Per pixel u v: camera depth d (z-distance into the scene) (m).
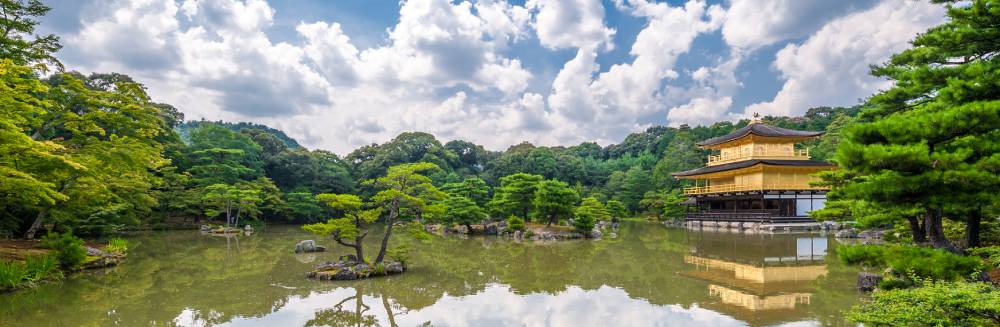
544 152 97.19
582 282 20.66
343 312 15.70
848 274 21.20
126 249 29.41
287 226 59.06
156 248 33.22
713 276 21.56
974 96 11.98
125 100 24.34
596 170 102.75
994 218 18.08
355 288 19.31
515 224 43.66
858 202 18.98
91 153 21.95
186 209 49.69
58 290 18.48
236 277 21.58
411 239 40.91
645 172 84.12
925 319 8.10
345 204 21.31
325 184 69.88
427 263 26.17
